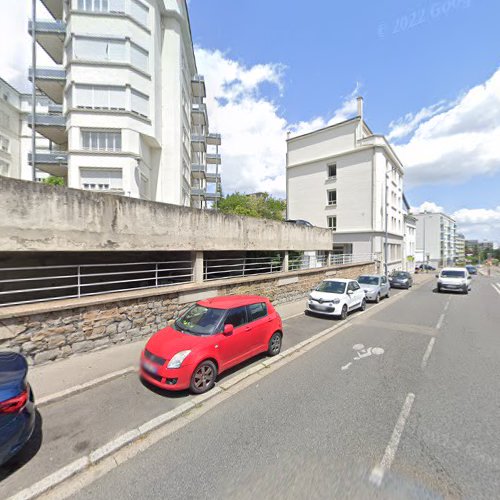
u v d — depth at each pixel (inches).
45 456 122.9
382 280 597.0
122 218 267.0
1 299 292.8
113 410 158.7
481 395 174.9
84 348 231.6
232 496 101.3
